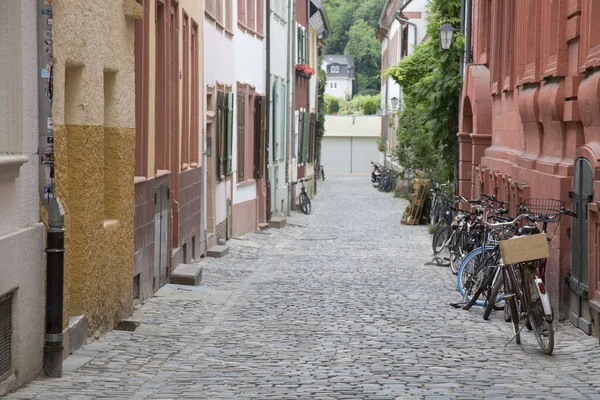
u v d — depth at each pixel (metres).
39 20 13.36
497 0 33.34
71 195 15.69
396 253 37.50
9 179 12.37
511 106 30.20
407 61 49.03
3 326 12.23
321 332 18.72
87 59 15.82
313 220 58.94
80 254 15.86
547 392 13.05
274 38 54.44
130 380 13.79
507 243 16.92
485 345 17.45
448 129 44.22
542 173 22.39
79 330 15.84
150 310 21.00
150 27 22.41
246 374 14.39
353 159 139.62
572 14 20.69
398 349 16.86
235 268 30.86
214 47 35.91
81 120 15.63
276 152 56.12
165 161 25.09
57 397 12.36
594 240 18.34
